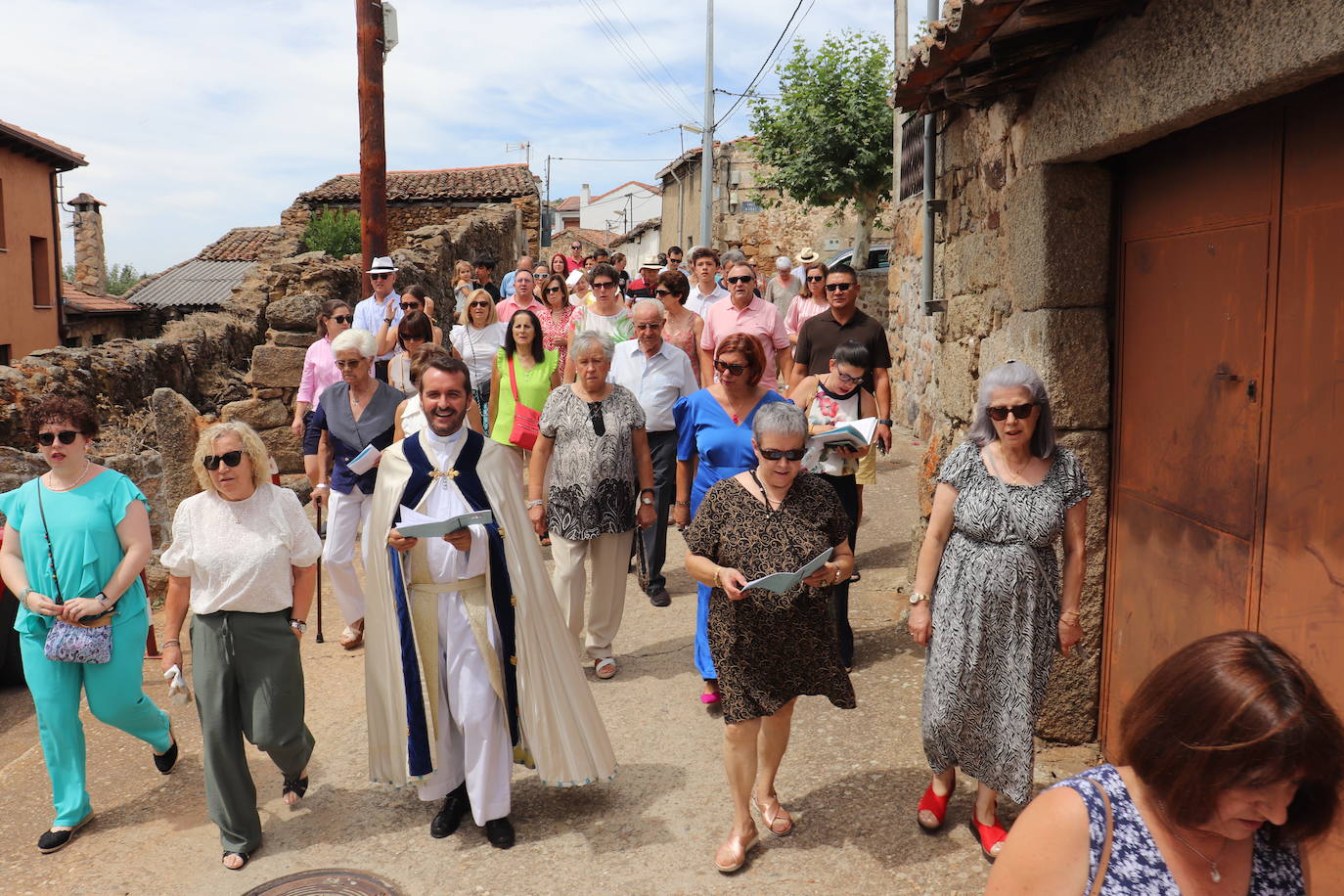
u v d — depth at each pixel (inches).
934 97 201.5
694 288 351.6
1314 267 113.2
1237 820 57.8
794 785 162.4
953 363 220.1
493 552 150.1
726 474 183.2
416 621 149.3
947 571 136.9
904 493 347.3
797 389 214.8
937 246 234.7
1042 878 62.4
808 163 733.3
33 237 892.0
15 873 151.5
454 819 156.4
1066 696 168.2
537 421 248.7
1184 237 140.9
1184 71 118.0
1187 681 57.9
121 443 373.4
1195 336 138.1
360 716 200.5
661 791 164.9
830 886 136.1
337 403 227.5
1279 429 119.8
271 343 403.9
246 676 150.7
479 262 497.4
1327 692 112.1
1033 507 131.2
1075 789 63.2
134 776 183.0
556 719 152.8
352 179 1072.2
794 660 136.0
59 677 160.2
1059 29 142.6
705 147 944.9
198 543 147.4
